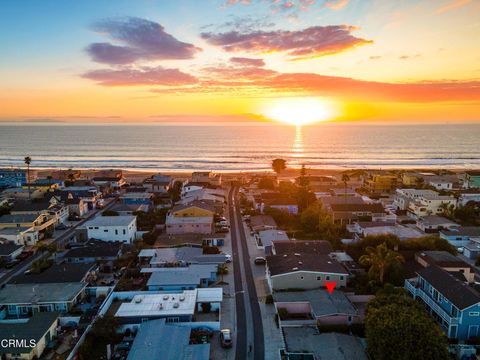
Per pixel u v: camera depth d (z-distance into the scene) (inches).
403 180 5260.8
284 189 4500.5
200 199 3786.9
